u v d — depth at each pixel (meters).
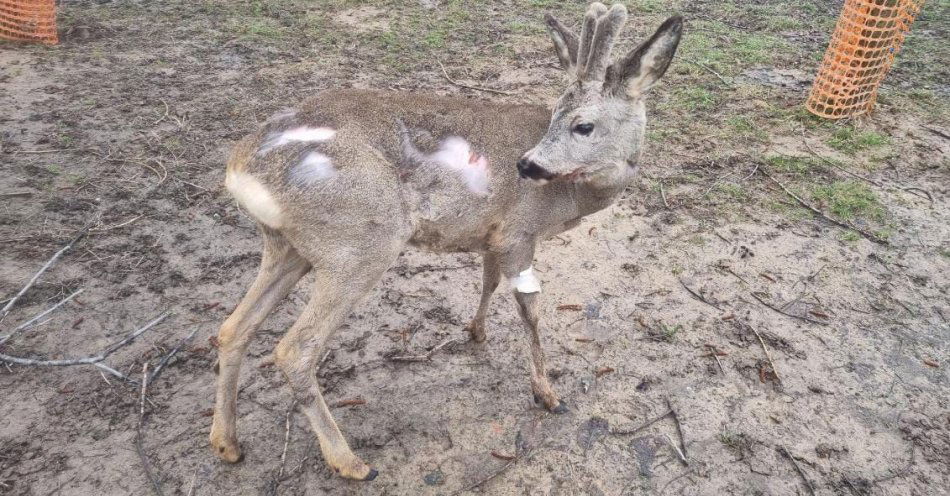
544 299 1.37
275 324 1.28
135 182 1.66
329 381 1.17
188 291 1.34
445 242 1.00
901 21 1.97
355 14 2.89
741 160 1.87
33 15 2.35
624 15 0.88
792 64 2.50
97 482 0.97
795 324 1.31
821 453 1.05
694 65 2.46
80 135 1.84
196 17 2.77
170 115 1.98
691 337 1.28
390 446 1.05
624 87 0.92
